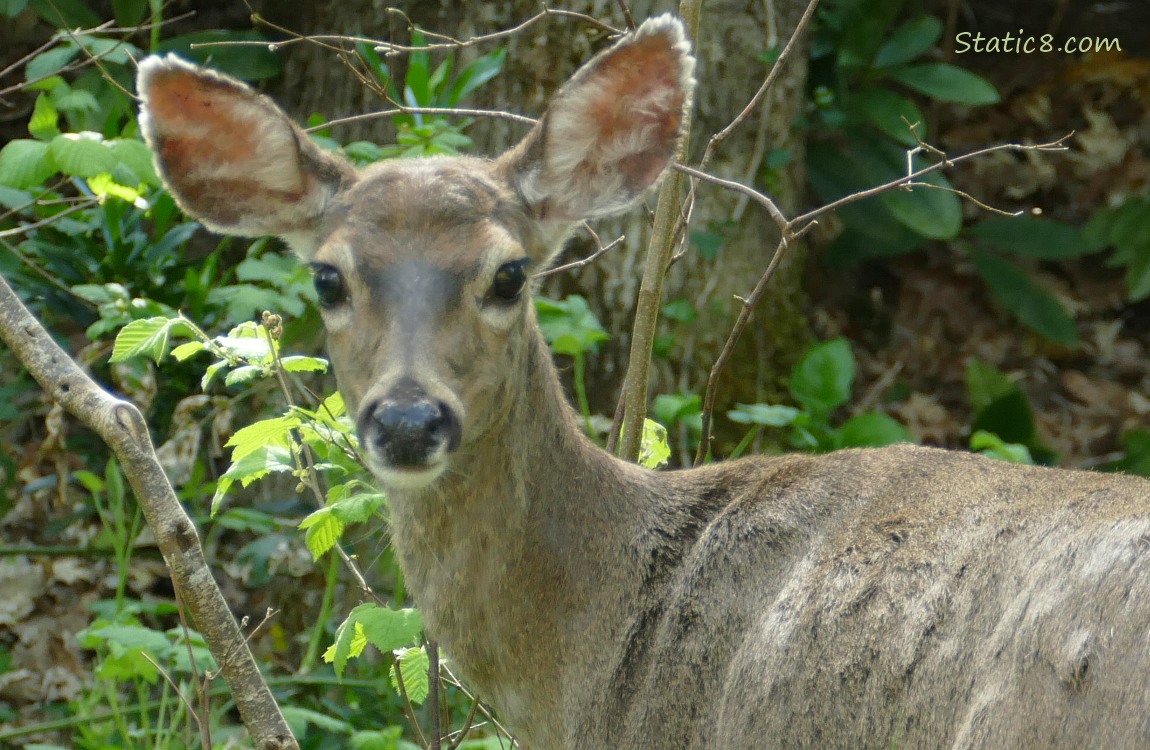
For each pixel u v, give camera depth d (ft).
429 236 21.07
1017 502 19.97
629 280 44.01
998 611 18.43
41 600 40.73
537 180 22.65
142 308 35.86
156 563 41.83
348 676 36.88
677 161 24.31
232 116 22.34
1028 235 56.08
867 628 19.76
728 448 45.73
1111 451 52.54
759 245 47.26
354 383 21.13
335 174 22.54
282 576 40.96
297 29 48.08
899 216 52.08
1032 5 64.13
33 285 39.73
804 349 48.98
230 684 22.07
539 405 22.54
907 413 53.31
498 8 43.55
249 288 36.32
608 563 22.88
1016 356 56.54
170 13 53.16
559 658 22.62
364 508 23.12
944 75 52.44
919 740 18.70
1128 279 55.06
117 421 21.33
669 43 22.54
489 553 22.09
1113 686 16.60
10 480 42.09
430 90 37.52
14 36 52.29
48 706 36.60
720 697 21.43
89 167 32.37
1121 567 17.28
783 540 22.00
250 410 41.65
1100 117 61.26
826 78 53.47
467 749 28.89
